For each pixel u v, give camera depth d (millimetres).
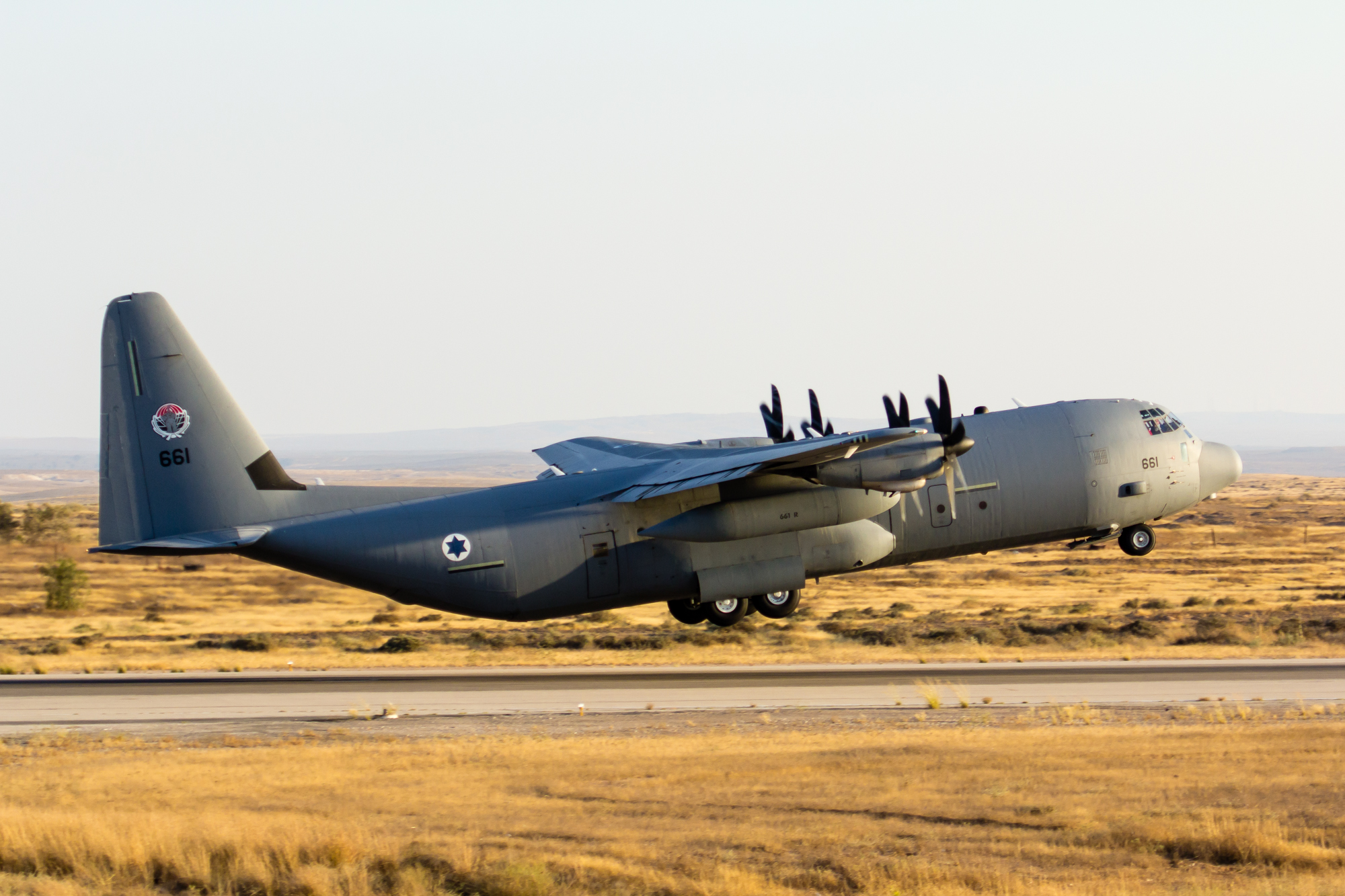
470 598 116375
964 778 74750
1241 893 49312
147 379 115750
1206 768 76125
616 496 119562
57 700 125438
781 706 118875
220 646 181250
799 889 52625
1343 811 62969
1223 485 137125
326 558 114875
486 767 83438
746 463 107750
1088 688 130250
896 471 111625
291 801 71875
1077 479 128125
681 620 130125
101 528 115312
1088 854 56906
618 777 78188
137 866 57469
